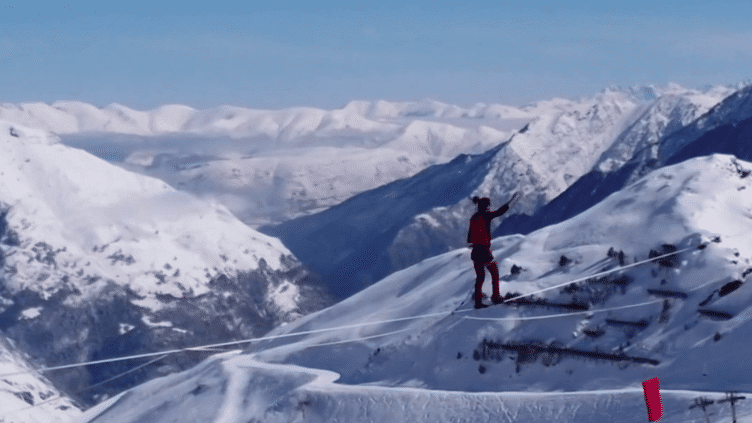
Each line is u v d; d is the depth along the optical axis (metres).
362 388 88.38
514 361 82.69
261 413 94.69
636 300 82.00
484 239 26.27
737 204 91.50
